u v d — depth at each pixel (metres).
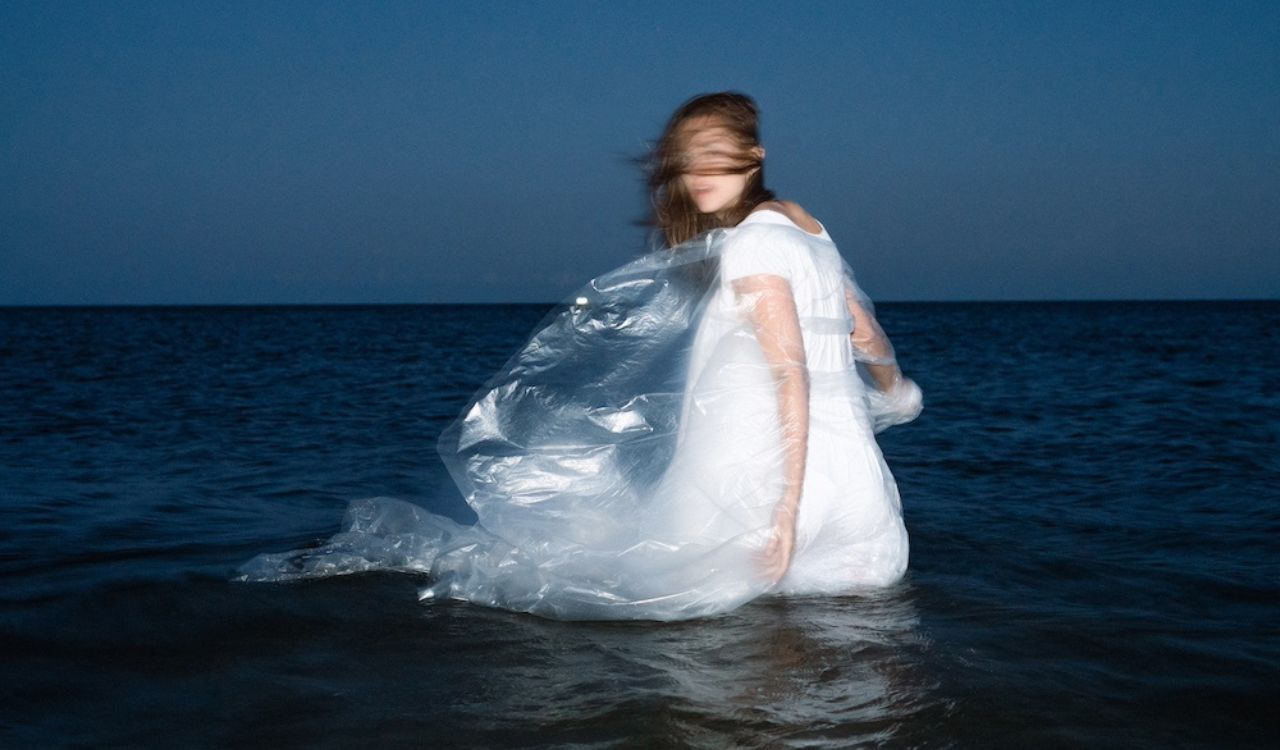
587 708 2.03
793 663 2.28
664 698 2.07
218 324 55.28
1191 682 2.18
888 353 3.11
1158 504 4.42
